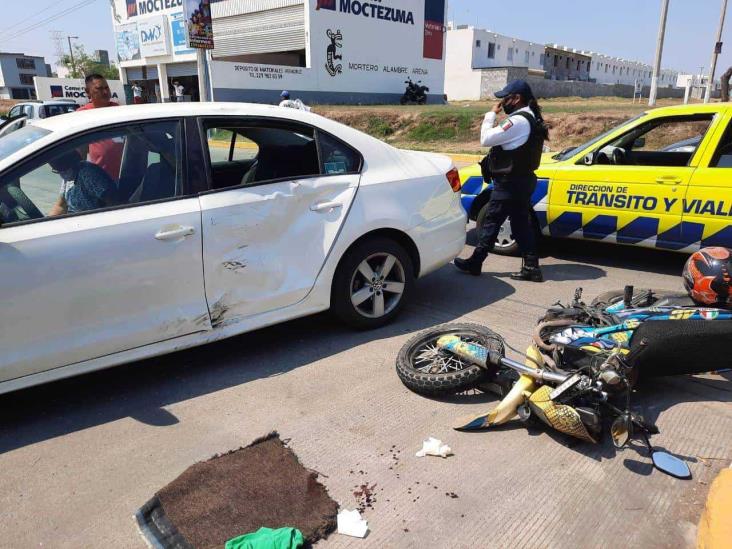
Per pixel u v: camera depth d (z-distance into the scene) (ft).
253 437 9.92
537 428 10.02
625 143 19.02
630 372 9.40
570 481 8.70
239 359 12.83
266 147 12.57
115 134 10.85
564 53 241.96
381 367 12.32
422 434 9.93
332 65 106.11
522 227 17.43
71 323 10.17
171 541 7.61
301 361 12.66
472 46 169.78
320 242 12.72
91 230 10.18
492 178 17.24
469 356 10.63
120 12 125.08
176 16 109.50
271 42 109.60
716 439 9.66
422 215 14.38
